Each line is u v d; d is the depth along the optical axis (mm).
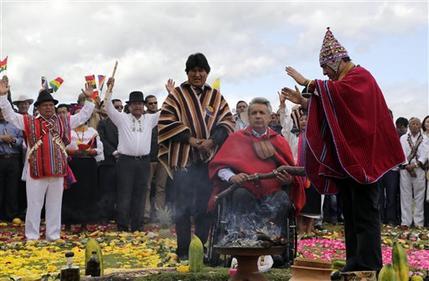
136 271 7199
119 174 13008
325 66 6461
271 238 5809
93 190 13109
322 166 6266
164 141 8344
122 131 13031
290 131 12227
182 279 6746
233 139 7707
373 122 6047
